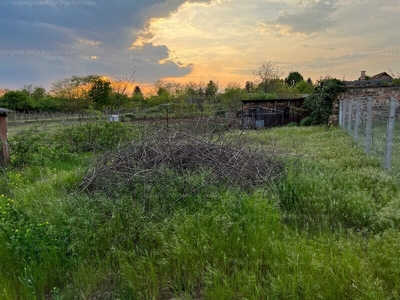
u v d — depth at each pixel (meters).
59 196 4.42
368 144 7.42
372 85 15.75
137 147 5.10
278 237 3.03
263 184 4.43
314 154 7.62
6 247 2.90
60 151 8.57
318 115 17.83
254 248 2.75
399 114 13.60
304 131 14.44
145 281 2.54
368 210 3.66
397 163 5.91
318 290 2.18
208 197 3.80
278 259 2.60
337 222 3.58
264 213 3.27
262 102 20.91
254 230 2.97
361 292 2.15
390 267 2.41
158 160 4.78
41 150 8.11
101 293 2.54
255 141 7.08
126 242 3.04
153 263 2.73
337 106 16.89
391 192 4.29
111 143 9.49
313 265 2.31
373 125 9.32
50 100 35.38
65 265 2.77
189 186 4.01
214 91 30.88
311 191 4.23
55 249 2.87
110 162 5.06
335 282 2.23
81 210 3.48
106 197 3.93
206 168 4.62
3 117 8.74
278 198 3.99
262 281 2.45
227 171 4.53
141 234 3.07
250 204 3.42
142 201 3.74
